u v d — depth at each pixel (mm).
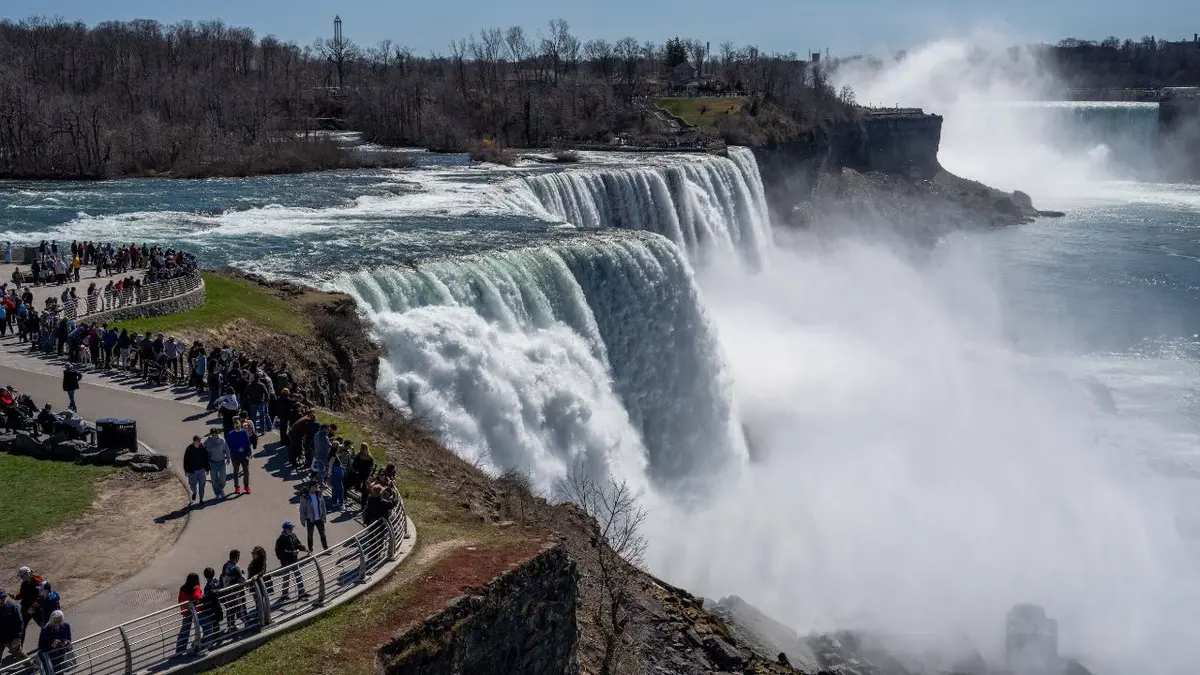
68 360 40781
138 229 72125
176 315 44688
